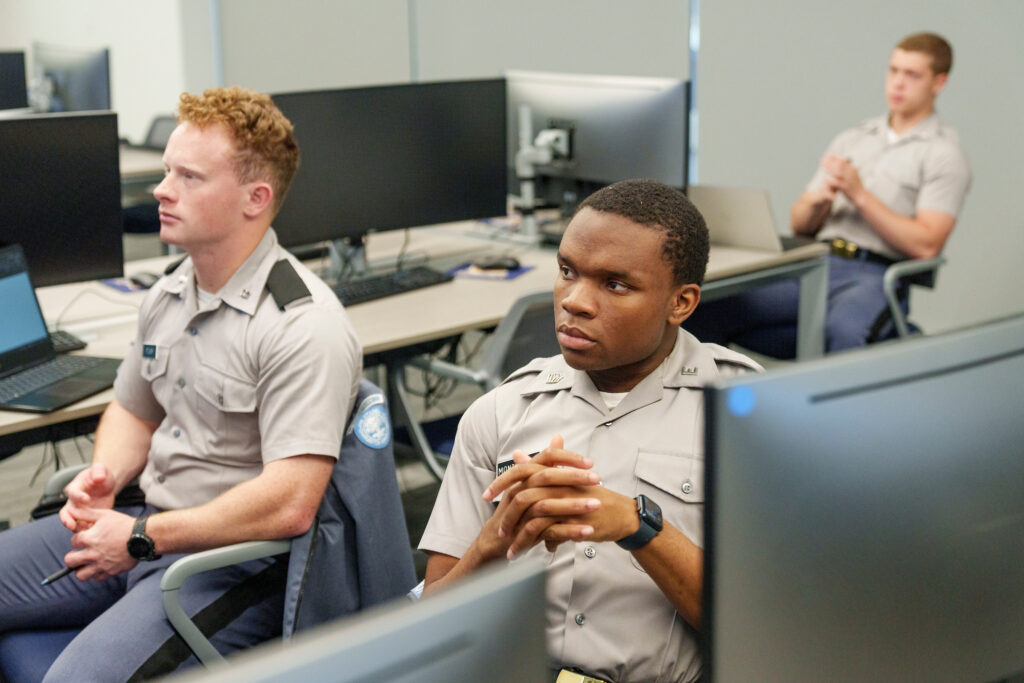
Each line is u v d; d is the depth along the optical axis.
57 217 2.55
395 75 5.88
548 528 0.96
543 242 3.47
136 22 5.82
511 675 0.61
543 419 1.19
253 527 1.73
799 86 4.63
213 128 1.80
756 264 3.11
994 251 4.29
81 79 4.73
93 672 1.63
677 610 1.06
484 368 2.36
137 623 1.70
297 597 1.75
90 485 1.85
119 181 2.62
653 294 1.07
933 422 0.74
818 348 3.34
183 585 1.77
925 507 0.75
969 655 0.80
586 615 1.10
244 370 1.82
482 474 1.23
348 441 1.82
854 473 0.71
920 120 3.51
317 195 2.93
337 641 0.54
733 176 4.94
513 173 3.67
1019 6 4.02
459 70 5.73
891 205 3.51
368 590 1.84
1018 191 4.18
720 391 0.66
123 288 2.97
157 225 4.76
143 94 5.93
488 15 5.53
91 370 2.31
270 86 5.64
